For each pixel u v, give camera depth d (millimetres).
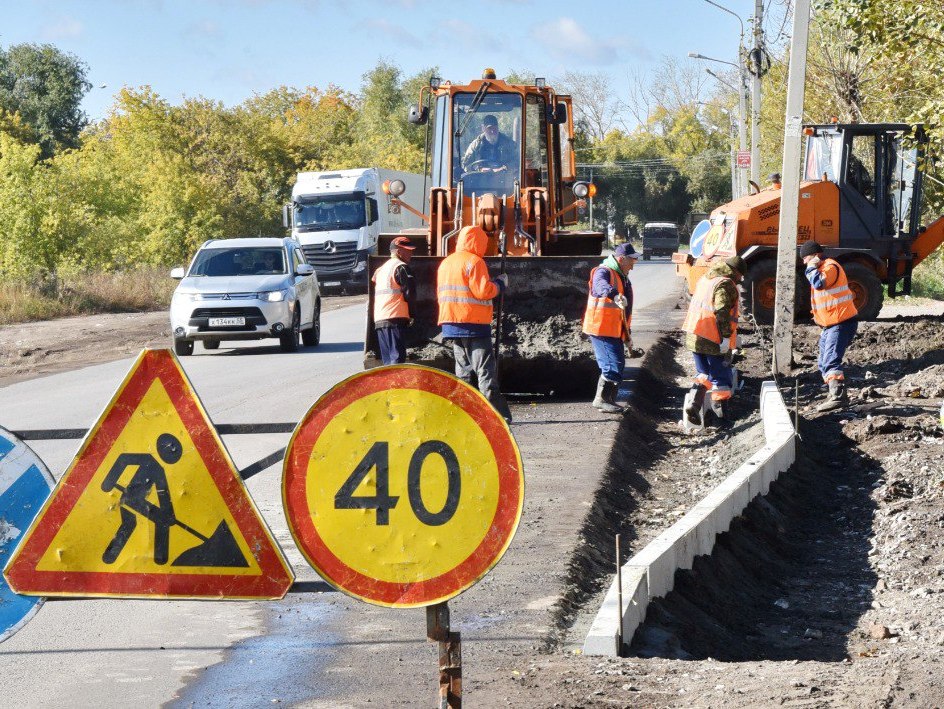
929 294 49188
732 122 104125
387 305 18547
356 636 8602
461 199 21672
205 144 82375
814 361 25719
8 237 55594
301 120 118438
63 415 19984
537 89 22328
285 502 5543
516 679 7492
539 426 17547
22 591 5840
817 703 6715
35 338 37875
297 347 30766
